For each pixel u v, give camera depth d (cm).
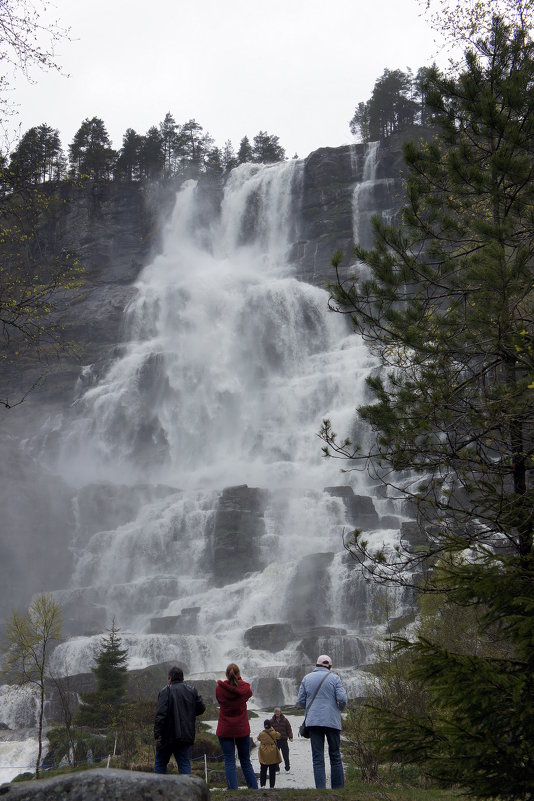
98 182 14750
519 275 1266
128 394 11381
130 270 14112
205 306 12319
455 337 1337
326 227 13638
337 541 7681
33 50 1788
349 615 6531
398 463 1318
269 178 14738
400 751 791
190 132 17100
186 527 8338
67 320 12569
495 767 746
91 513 8950
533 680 761
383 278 1477
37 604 3966
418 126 14325
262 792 1381
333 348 11719
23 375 11869
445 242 1554
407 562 1323
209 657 5938
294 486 9450
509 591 844
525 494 1099
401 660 2423
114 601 7506
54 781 678
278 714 2541
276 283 12406
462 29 1638
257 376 11694
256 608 6888
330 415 10244
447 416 1273
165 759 1285
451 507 1200
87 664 5809
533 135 1478
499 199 1486
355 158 14338
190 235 14825
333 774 1442
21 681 4009
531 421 1185
